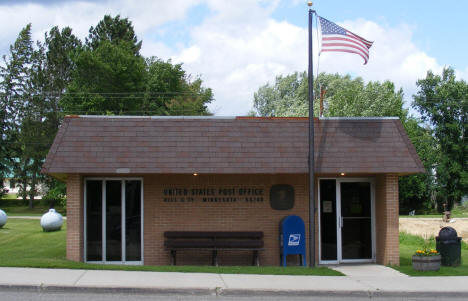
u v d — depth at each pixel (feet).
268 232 47.83
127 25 186.50
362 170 45.47
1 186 204.03
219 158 44.96
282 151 45.85
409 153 46.65
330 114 161.79
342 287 34.65
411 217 144.87
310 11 43.11
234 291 32.96
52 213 71.97
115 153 44.34
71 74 191.93
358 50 44.55
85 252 46.32
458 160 193.67
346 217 49.37
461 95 192.13
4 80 192.54
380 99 161.48
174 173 44.32
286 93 209.56
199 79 193.36
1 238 63.16
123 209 47.16
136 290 32.58
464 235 89.56
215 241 45.98
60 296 31.14
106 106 154.81
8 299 30.04
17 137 192.65
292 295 33.22
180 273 38.50
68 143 44.39
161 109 167.32
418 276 40.34
